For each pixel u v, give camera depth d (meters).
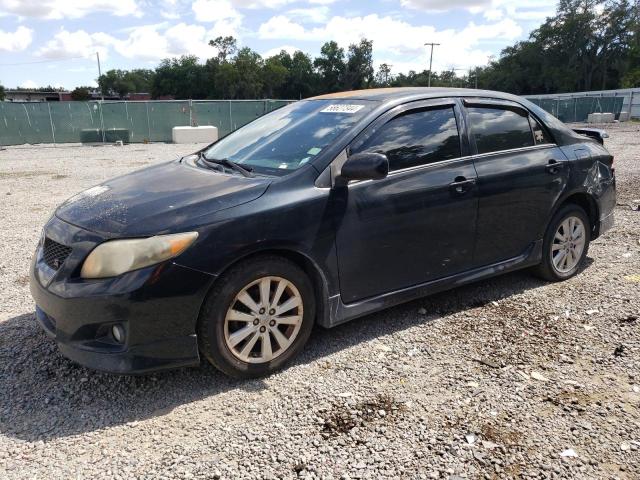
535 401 2.95
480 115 4.16
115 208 3.11
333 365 3.36
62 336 2.90
